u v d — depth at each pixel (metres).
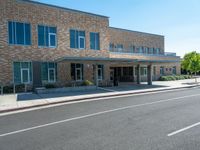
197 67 38.62
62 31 28.20
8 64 24.11
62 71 28.00
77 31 29.83
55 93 22.19
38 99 17.69
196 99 16.03
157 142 6.54
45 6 26.83
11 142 7.03
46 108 14.18
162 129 7.91
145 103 14.59
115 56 34.38
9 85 23.95
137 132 7.62
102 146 6.33
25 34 25.42
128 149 6.04
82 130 8.10
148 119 9.56
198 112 10.93
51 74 27.25
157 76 46.03
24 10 25.23
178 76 47.34
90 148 6.20
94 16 31.56
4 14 23.91
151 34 47.50
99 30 32.06
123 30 41.28
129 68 40.69
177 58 49.91
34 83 25.75
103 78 32.56
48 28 27.12
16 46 24.67
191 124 8.52
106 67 32.91
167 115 10.32
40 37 26.48
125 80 41.19
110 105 14.27
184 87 28.91
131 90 24.45
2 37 23.75
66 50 28.53
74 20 29.41
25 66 25.38
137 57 38.38
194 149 5.93
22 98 18.45
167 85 31.44
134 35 43.44
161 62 32.84
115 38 39.75
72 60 25.47
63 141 6.89
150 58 41.16
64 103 16.34
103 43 32.44
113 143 6.56
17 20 24.75
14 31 24.62
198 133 7.34
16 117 11.36
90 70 30.78
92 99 18.36
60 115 11.33
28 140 7.16
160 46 49.97
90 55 30.91
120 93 21.31
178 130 7.73
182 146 6.16
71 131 8.02
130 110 11.98
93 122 9.35
